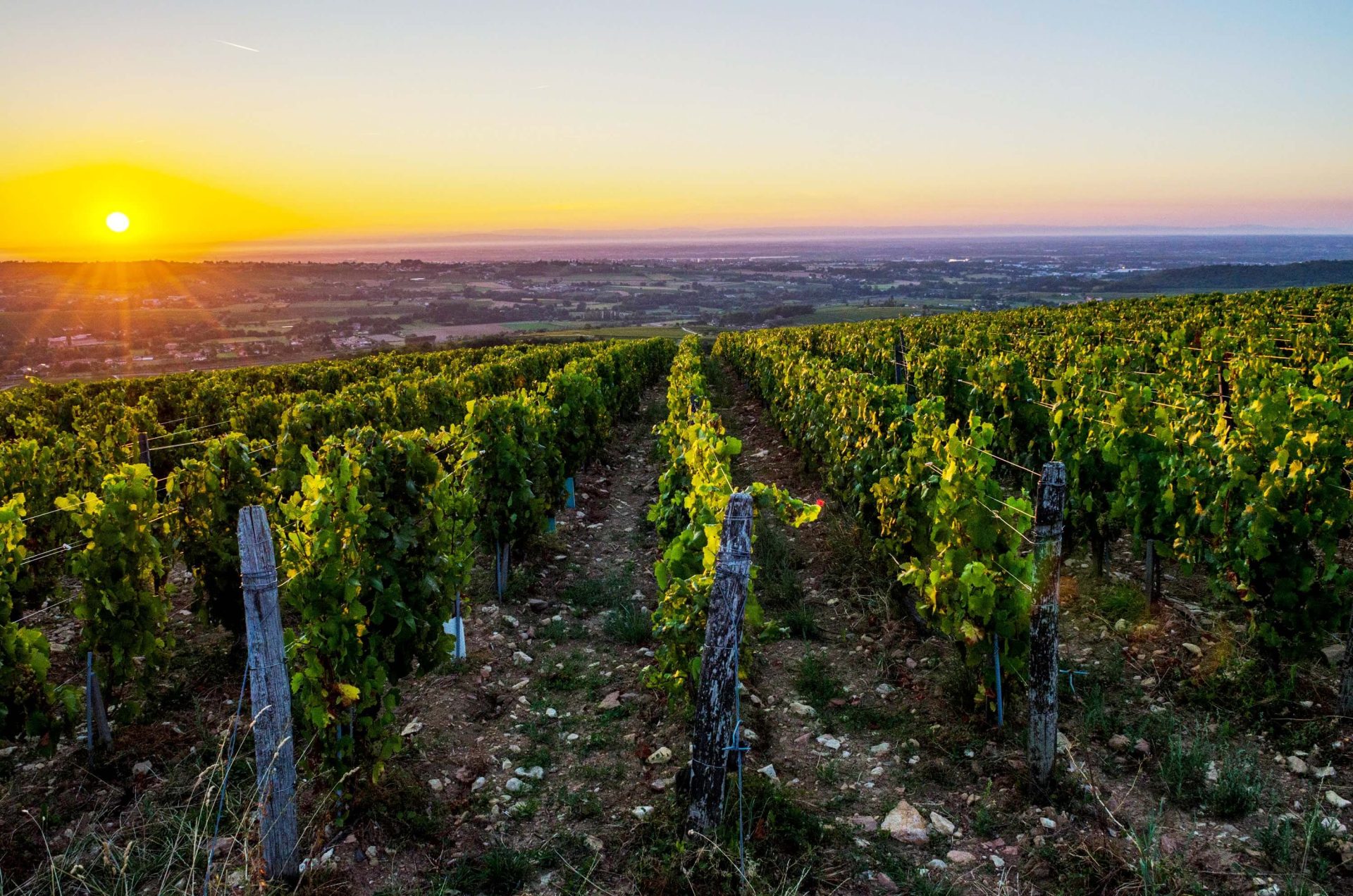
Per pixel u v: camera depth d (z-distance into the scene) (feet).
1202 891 12.07
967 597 16.46
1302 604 16.96
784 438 55.36
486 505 24.82
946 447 18.75
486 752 16.92
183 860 12.65
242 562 11.66
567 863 13.24
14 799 14.96
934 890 12.41
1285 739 15.93
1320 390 29.40
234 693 19.13
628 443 58.80
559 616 24.70
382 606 15.34
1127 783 14.96
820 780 15.71
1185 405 26.25
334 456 15.94
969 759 16.10
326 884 12.50
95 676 16.19
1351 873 12.35
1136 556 23.22
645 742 16.97
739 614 13.17
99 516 16.25
